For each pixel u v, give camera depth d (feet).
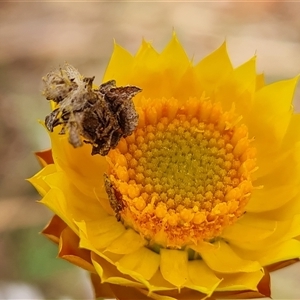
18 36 0.73
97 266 0.43
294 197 0.48
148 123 0.49
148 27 0.74
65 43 0.73
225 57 0.50
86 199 0.48
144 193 0.47
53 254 0.64
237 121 0.48
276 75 0.71
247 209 0.48
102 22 0.74
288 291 0.64
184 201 0.47
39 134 0.68
